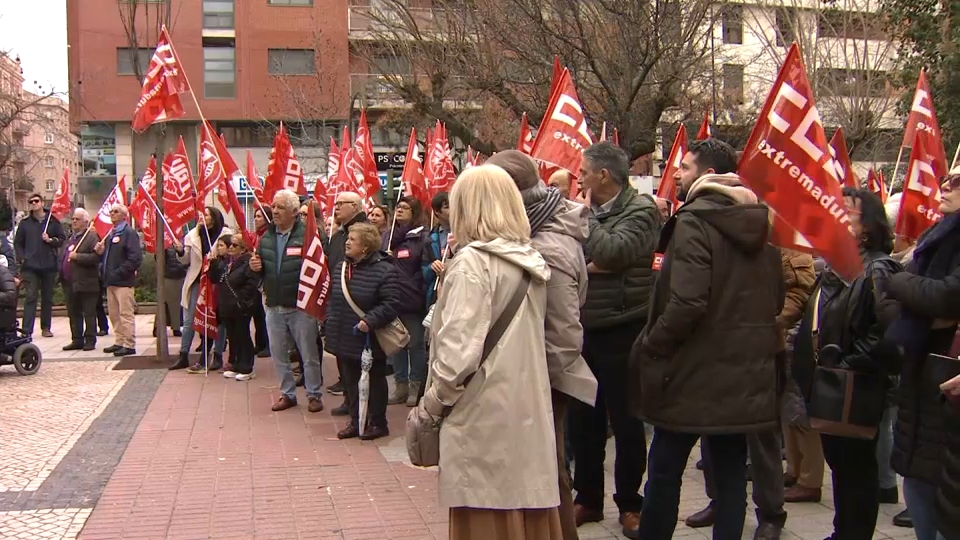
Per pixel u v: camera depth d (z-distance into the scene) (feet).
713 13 43.55
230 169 33.27
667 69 38.55
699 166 13.61
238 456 21.62
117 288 38.78
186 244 35.06
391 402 28.22
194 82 111.75
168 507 17.67
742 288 12.29
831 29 62.69
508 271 11.12
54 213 50.83
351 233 22.86
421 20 51.29
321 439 23.34
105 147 116.16
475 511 10.96
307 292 25.31
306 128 87.45
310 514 17.26
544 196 12.98
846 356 13.12
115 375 33.24
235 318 31.91
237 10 110.32
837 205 12.53
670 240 12.60
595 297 15.74
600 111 40.91
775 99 12.84
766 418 12.35
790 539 15.58
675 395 12.31
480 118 56.08
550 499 11.10
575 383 12.85
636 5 35.01
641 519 13.21
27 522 16.70
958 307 10.91
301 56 109.19
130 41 40.73
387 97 59.52
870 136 63.82
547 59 38.86
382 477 19.80
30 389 30.37
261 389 30.58
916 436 11.62
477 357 10.64
